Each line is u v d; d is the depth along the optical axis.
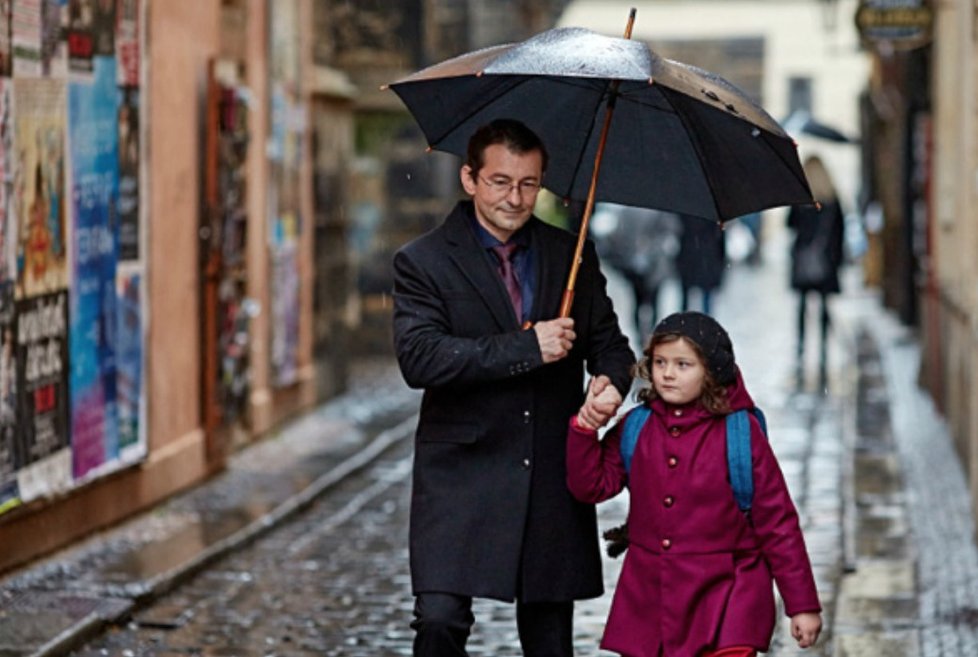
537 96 13.80
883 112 62.50
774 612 12.78
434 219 52.22
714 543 12.61
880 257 72.31
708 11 114.12
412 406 39.66
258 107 33.28
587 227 13.12
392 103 48.91
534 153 12.95
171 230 27.34
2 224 20.20
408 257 13.20
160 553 22.64
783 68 113.56
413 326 13.04
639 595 12.78
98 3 23.72
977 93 26.06
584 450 12.79
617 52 12.55
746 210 13.34
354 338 50.81
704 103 12.52
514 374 12.80
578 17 115.00
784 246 109.81
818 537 24.30
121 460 24.56
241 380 31.47
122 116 24.78
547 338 12.79
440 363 12.84
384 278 51.50
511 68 12.48
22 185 20.86
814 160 42.50
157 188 26.56
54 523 22.41
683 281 47.16
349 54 48.72
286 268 35.50
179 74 27.75
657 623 12.71
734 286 82.62
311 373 38.19
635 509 12.82
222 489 28.09
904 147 55.75
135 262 25.41
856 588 21.08
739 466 12.54
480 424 13.18
